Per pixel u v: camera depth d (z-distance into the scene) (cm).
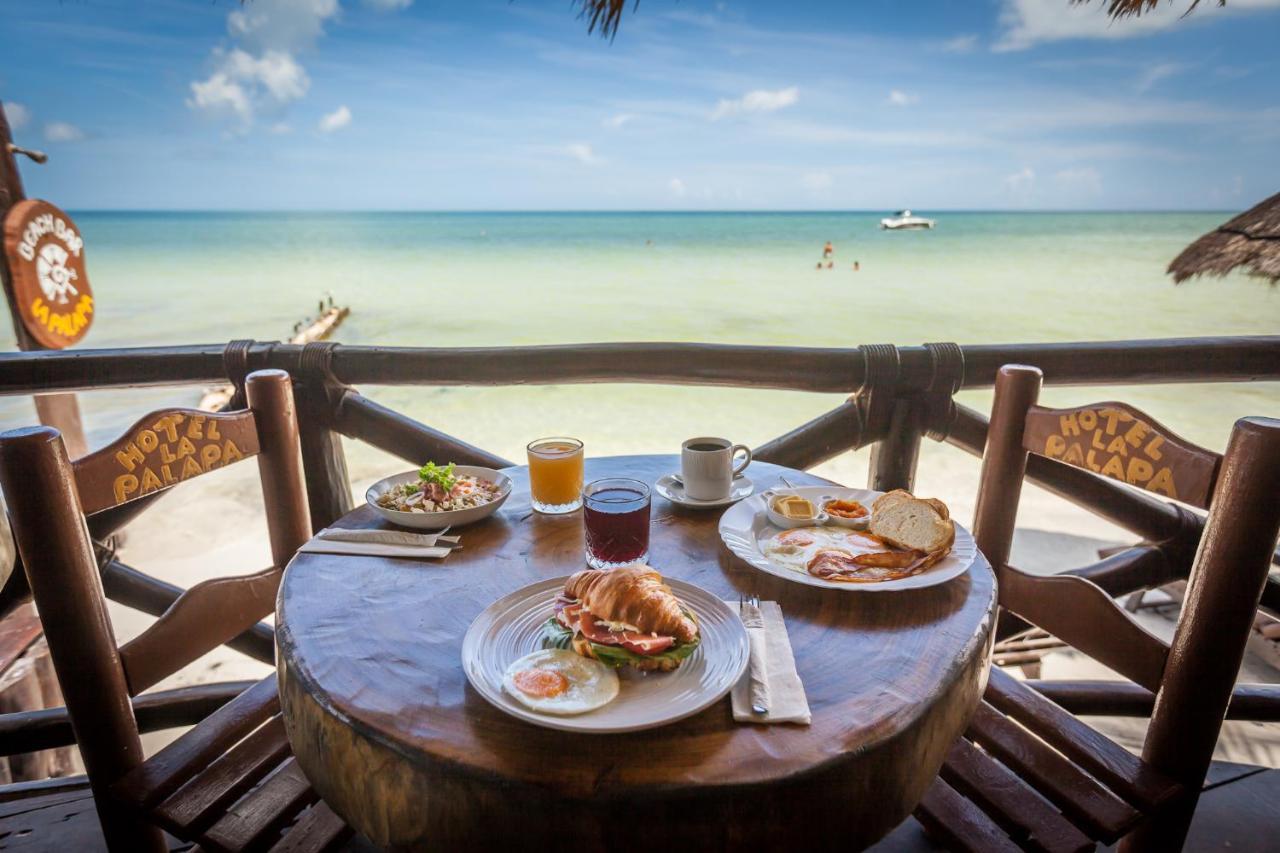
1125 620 99
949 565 94
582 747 60
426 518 107
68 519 88
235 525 683
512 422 1141
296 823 100
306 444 187
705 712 65
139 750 99
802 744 61
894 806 65
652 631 70
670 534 108
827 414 185
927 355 174
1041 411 116
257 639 189
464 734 62
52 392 178
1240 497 85
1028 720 106
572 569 97
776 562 97
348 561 98
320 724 67
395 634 80
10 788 156
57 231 325
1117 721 344
